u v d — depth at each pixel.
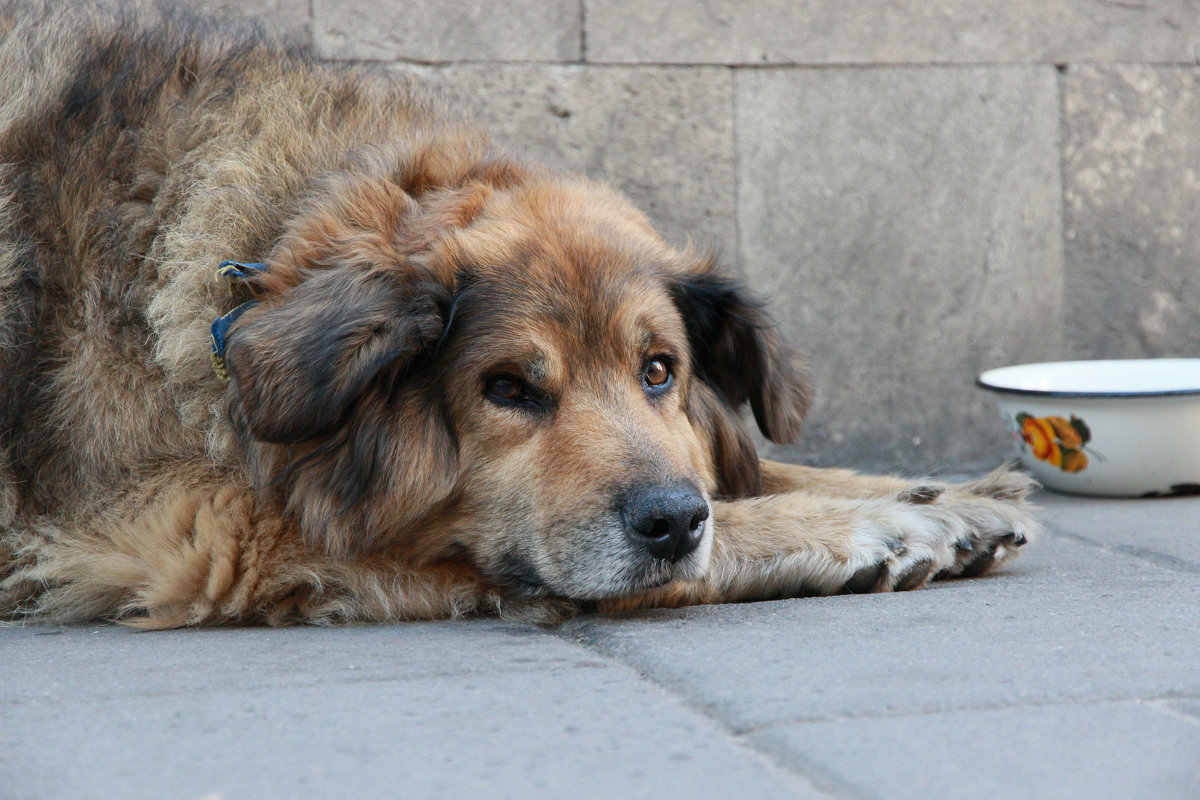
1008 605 3.27
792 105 6.37
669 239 6.20
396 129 3.98
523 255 3.36
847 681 2.51
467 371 3.30
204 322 3.44
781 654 2.75
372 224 3.44
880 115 6.47
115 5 4.26
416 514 3.41
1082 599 3.33
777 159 6.39
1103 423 5.14
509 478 3.34
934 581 3.79
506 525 3.36
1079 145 6.75
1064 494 5.47
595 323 3.35
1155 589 3.47
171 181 3.64
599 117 6.18
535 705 2.43
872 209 6.52
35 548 3.54
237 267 3.32
